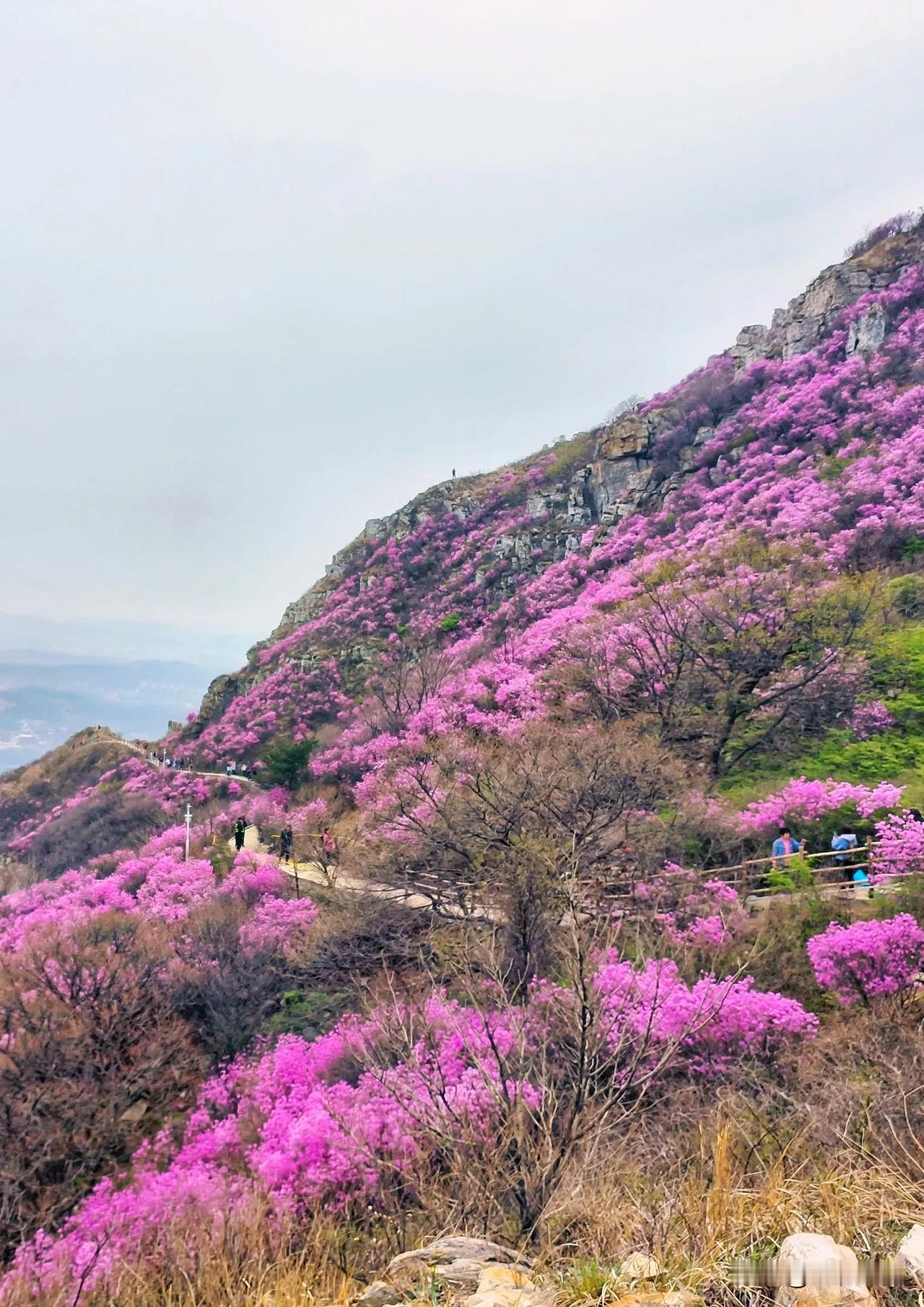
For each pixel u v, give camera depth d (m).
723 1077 7.02
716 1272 2.71
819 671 16.72
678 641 18.38
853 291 40.19
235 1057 12.30
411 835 14.67
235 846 25.91
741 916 10.73
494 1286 2.99
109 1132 11.01
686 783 14.07
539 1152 5.10
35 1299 6.82
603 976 7.45
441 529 54.81
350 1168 7.11
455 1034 7.82
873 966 8.43
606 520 41.53
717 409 42.16
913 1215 2.94
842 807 13.27
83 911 20.98
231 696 52.47
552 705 19.88
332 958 13.73
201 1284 5.18
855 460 29.16
